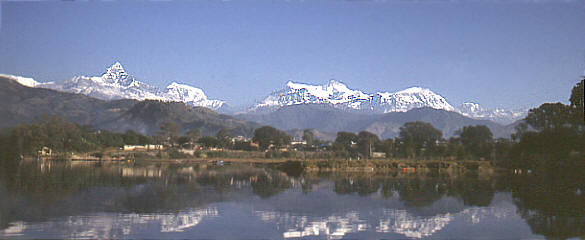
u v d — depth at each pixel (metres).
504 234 29.84
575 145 99.12
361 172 102.75
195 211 36.50
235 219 33.53
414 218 35.38
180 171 89.31
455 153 156.25
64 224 29.69
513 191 57.19
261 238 27.81
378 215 36.53
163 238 26.92
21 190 46.22
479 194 53.06
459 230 31.08
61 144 124.50
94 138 145.75
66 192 45.91
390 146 167.50
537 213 38.28
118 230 28.52
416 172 107.50
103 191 47.75
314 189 56.41
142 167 101.94
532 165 104.69
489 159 146.50
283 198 46.28
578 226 32.66
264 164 139.00
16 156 57.12
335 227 31.53
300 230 30.30
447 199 47.53
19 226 28.70
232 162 151.75
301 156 190.00
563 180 79.44
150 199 42.50
